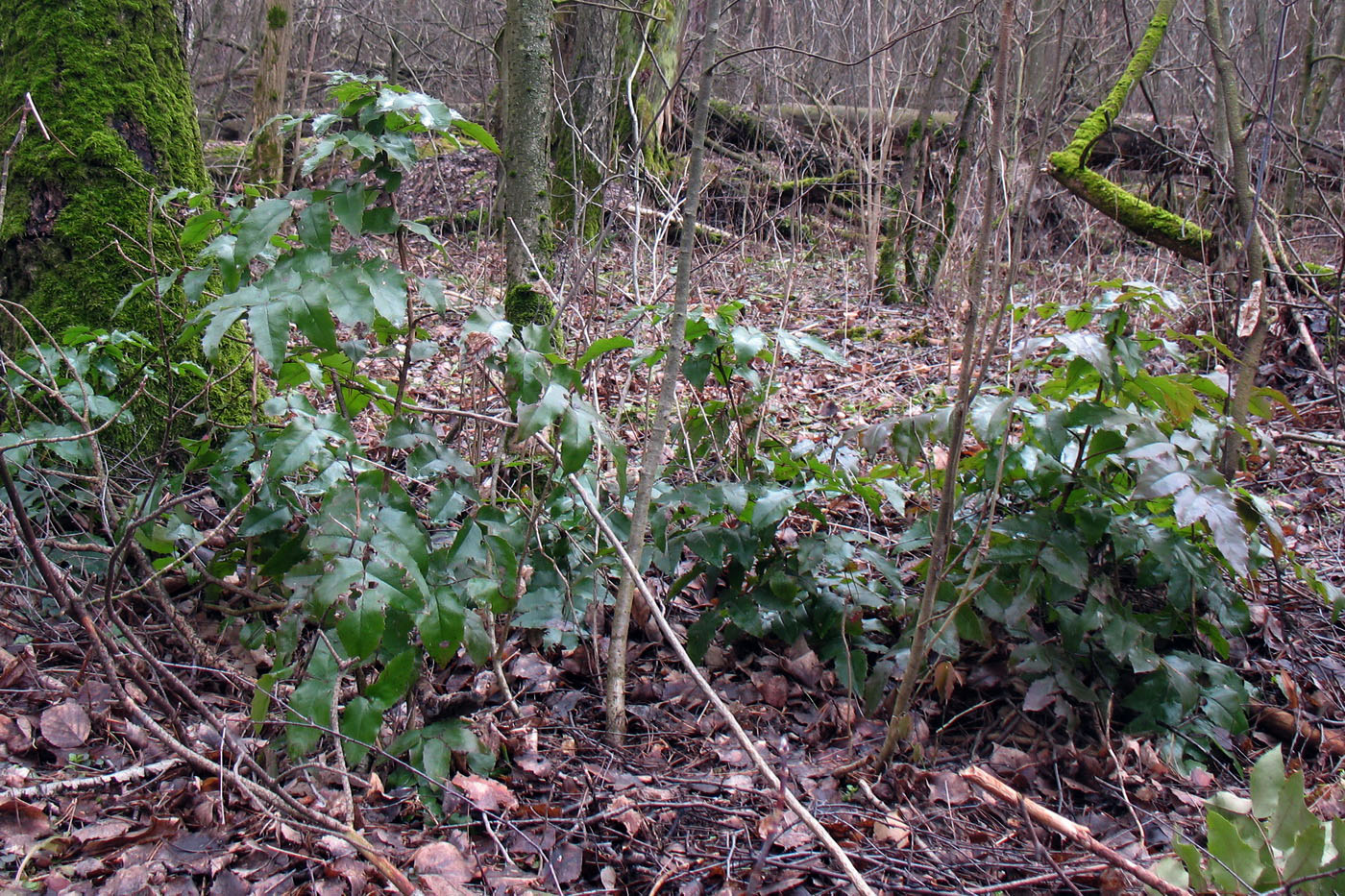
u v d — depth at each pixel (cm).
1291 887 153
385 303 189
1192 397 239
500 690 258
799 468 292
